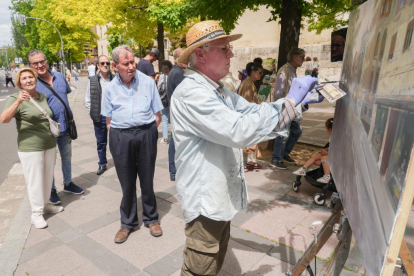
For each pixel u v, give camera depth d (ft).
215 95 4.93
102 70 15.21
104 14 32.01
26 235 10.01
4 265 8.52
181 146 5.29
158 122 10.28
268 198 12.51
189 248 5.66
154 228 10.03
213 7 17.98
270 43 51.96
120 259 8.80
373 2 3.62
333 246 9.09
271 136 4.47
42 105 10.43
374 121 3.14
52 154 10.83
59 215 11.36
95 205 12.16
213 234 5.52
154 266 8.49
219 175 5.26
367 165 3.26
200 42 4.94
